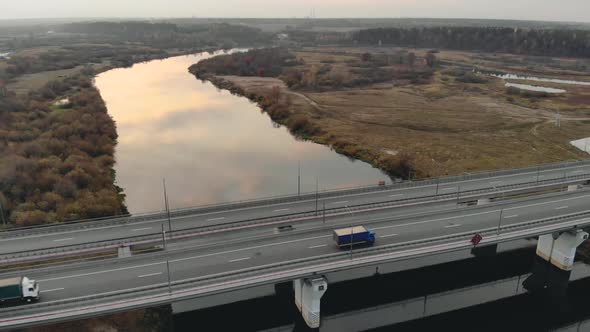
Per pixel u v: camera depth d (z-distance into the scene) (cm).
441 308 7431
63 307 5369
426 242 6769
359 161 14062
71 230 7719
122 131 16650
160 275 6188
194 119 18900
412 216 8081
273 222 7869
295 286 7144
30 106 16062
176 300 5631
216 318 6912
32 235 7519
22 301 5550
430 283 8025
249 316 6994
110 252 7288
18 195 9531
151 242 7144
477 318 7256
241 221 7738
